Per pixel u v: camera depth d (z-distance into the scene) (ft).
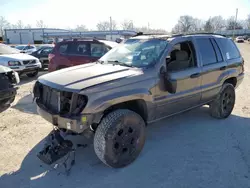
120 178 10.22
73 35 207.10
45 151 10.80
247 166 11.10
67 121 9.76
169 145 13.16
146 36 14.76
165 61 12.42
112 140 10.25
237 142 13.55
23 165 11.21
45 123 16.38
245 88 27.91
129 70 11.83
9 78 15.35
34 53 45.44
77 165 11.22
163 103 12.39
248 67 47.55
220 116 16.83
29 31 233.14
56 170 10.83
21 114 18.22
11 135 14.39
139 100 11.41
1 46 35.09
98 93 9.85
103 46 24.88
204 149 12.70
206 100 15.53
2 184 9.82
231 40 18.21
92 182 9.96
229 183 9.86
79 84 10.04
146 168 10.94
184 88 13.35
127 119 10.67
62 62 26.00
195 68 13.98
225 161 11.52
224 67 16.08
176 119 17.21
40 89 11.80
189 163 11.34
